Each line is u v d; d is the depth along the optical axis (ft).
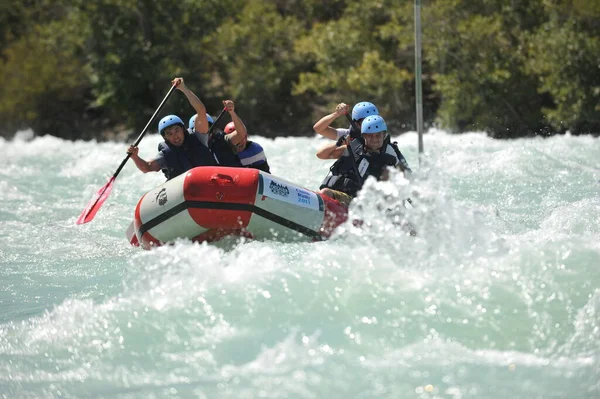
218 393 49.90
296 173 135.13
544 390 48.98
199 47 277.03
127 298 63.77
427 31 234.58
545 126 224.74
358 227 78.48
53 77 283.79
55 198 126.62
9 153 177.27
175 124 91.15
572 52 213.87
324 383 50.49
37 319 62.80
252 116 272.92
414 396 48.75
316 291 61.52
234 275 64.95
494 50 229.04
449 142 179.63
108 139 281.95
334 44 251.39
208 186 81.05
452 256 66.95
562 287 60.39
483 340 55.11
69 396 50.83
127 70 275.18
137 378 52.44
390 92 243.40
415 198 77.56
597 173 124.06
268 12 281.95
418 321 57.31
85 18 273.33
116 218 109.29
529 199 107.04
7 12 318.24
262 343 55.67
